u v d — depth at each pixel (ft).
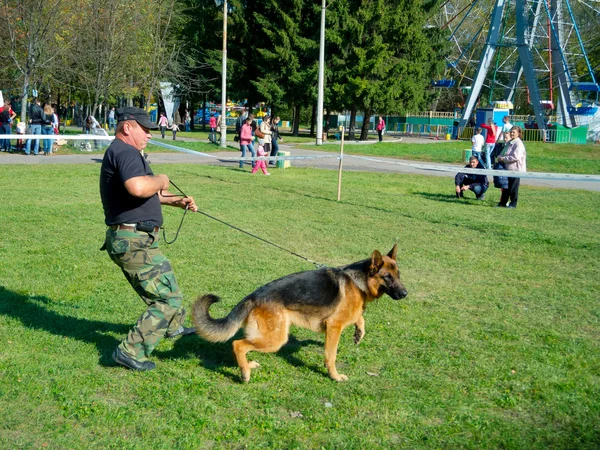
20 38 83.46
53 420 12.50
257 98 146.72
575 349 16.80
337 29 124.36
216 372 15.28
